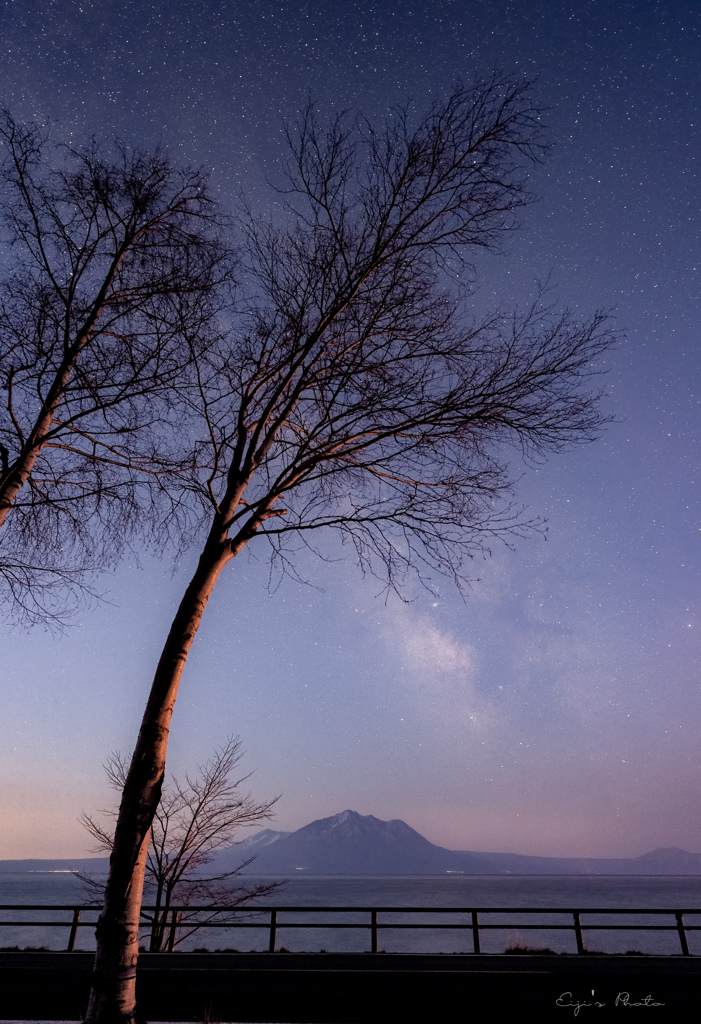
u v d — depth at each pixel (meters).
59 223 7.01
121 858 4.95
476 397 6.77
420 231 7.07
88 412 6.78
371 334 7.13
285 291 7.43
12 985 10.27
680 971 12.07
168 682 5.66
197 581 6.20
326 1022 9.15
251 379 7.52
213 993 10.18
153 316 6.91
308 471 6.95
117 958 4.69
